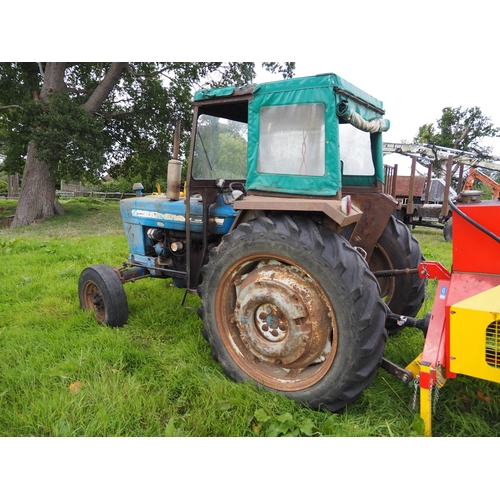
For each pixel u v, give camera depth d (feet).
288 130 8.76
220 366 10.03
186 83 54.85
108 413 8.00
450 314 7.25
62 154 43.62
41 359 10.18
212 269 9.30
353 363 7.63
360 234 11.58
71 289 15.69
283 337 8.57
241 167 12.98
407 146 42.45
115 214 55.93
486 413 8.23
